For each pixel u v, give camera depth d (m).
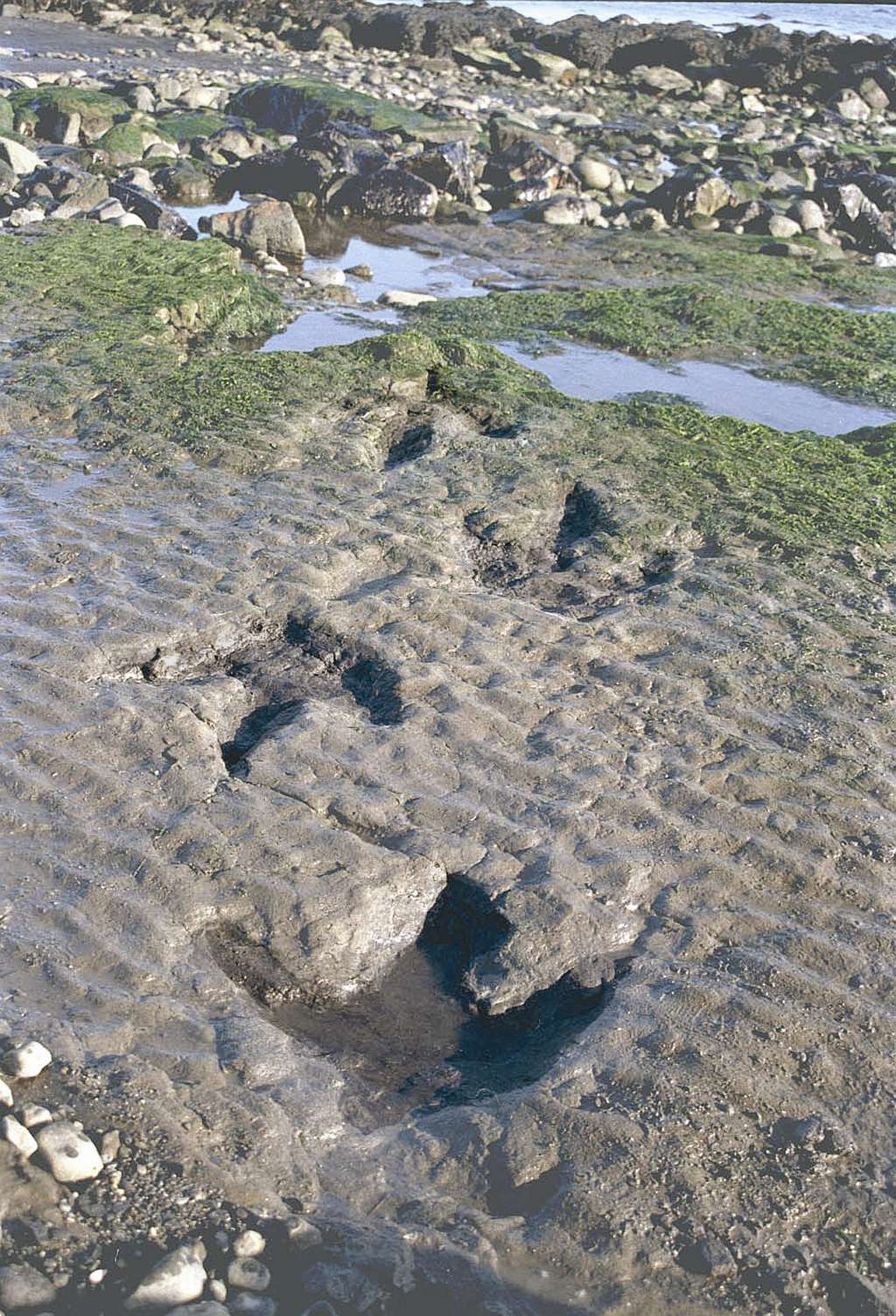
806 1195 4.70
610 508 9.71
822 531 9.55
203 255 15.75
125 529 8.96
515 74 38.59
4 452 10.23
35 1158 4.61
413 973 5.80
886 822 6.58
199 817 6.27
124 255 15.48
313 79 31.75
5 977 5.35
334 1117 4.95
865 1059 5.23
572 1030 5.41
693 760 6.98
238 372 11.89
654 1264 4.46
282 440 10.47
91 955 5.51
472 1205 4.66
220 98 28.77
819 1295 4.39
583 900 5.96
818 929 5.89
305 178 22.47
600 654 7.88
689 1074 5.13
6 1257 4.30
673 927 5.89
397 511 9.45
